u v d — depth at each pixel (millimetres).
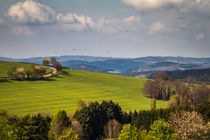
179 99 100938
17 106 88250
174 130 41656
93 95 122062
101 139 61406
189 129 43594
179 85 132000
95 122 64688
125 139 41438
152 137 40031
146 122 68750
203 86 127438
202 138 42906
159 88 130750
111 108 70750
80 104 73688
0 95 102062
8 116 50750
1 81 125188
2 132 37812
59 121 45562
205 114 65625
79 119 62719
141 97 126938
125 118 73438
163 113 69938
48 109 87188
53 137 44438
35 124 49375
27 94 108875
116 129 63875
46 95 111125
